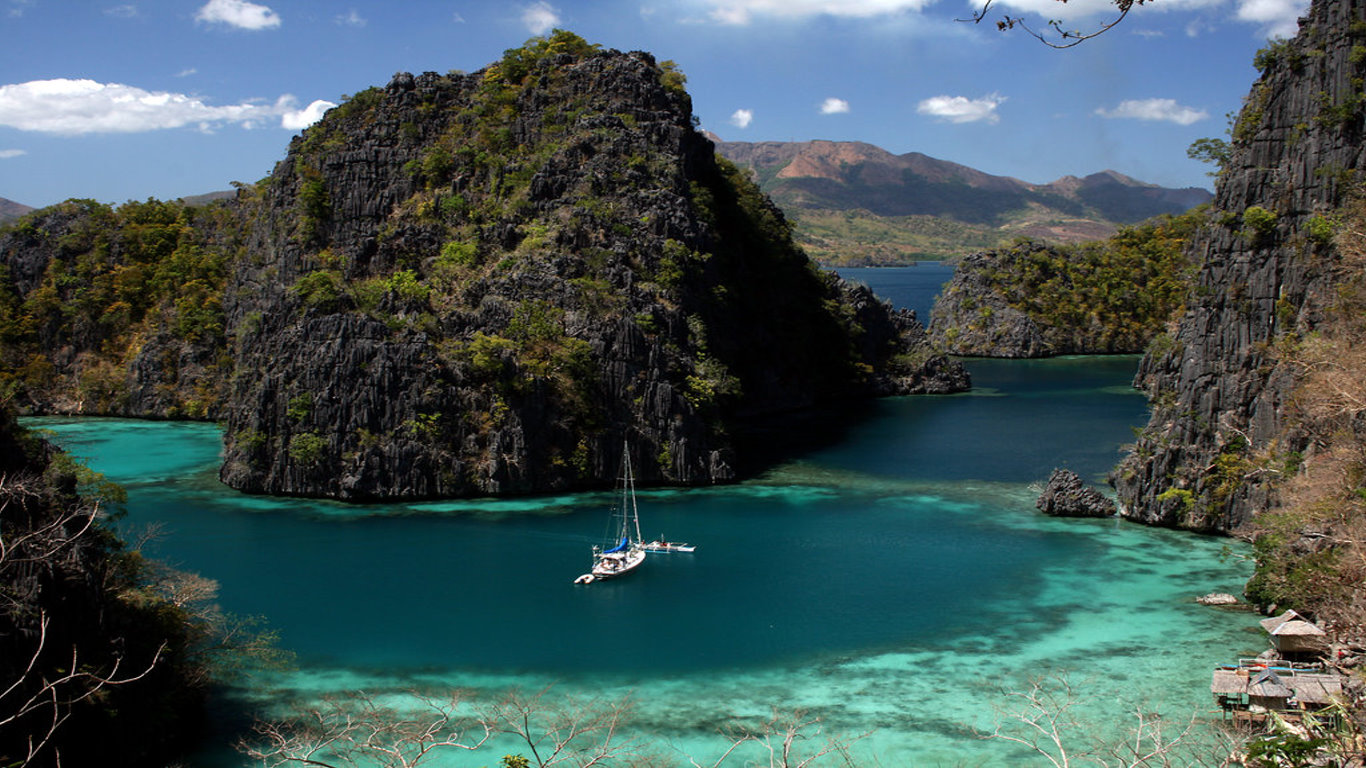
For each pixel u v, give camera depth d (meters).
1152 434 121.31
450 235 172.75
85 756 60.44
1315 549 81.06
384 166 191.62
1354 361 80.56
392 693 75.00
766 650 82.19
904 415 197.12
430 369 137.25
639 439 141.38
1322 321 99.56
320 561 106.38
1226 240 113.44
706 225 178.50
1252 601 89.62
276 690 75.69
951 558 105.12
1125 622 86.88
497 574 102.00
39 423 193.50
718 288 175.12
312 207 191.00
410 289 152.88
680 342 155.75
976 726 68.69
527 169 177.12
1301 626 71.50
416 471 133.38
